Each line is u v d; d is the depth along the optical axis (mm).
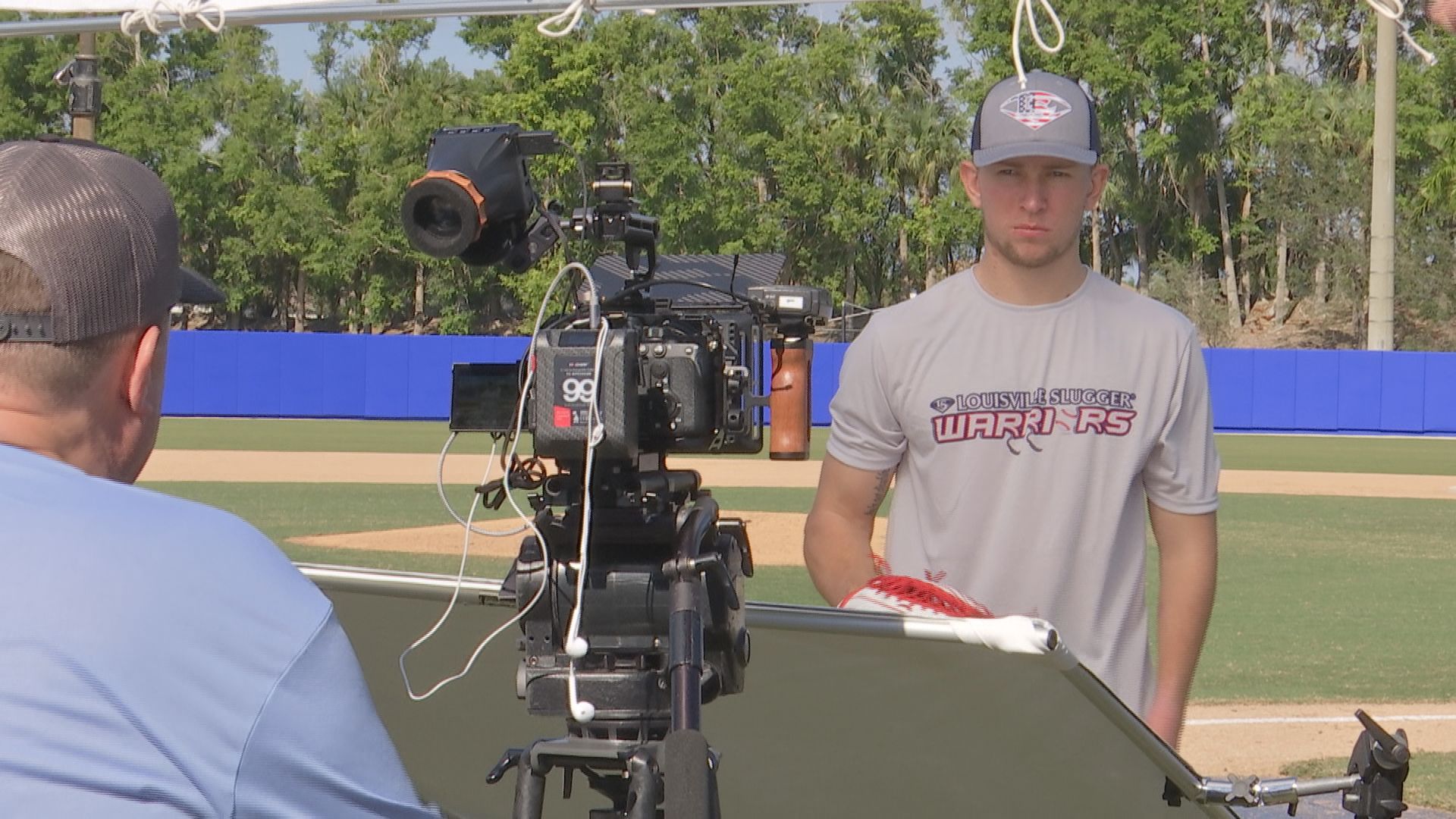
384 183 62719
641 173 57625
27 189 1203
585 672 1659
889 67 65438
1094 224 66562
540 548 1669
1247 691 6477
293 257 69875
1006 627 1603
